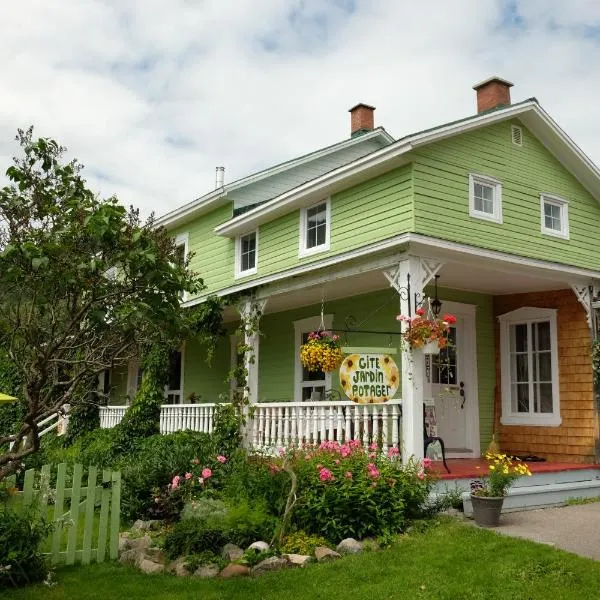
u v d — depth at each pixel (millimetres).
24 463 12953
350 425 9859
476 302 13086
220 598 5707
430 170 11062
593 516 8891
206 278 17500
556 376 12219
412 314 9188
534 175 12789
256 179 16734
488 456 8781
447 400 12422
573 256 13195
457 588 5715
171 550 7098
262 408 11859
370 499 7617
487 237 11641
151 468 9734
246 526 7223
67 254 5762
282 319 15641
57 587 6168
